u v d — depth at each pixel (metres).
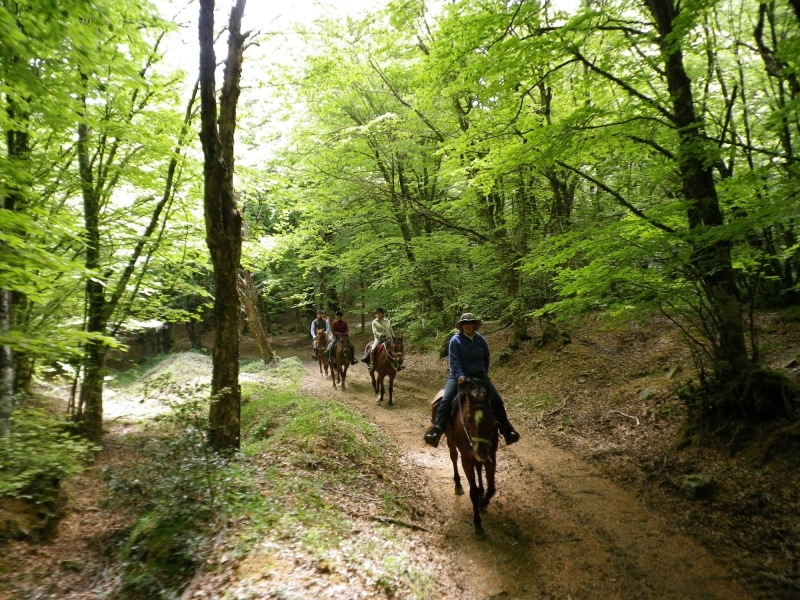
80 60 4.92
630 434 8.56
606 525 6.01
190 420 6.28
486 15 7.17
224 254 7.68
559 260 8.03
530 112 10.59
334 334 16.36
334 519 5.60
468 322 6.73
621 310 8.06
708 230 6.21
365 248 17.66
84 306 9.85
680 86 7.29
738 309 7.33
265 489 6.10
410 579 4.67
